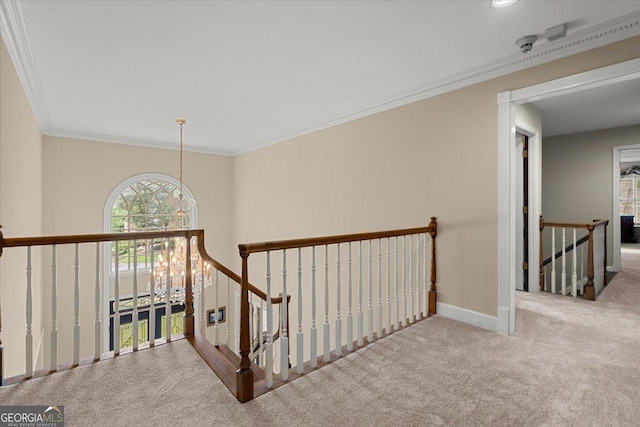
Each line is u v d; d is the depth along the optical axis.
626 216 8.60
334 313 4.44
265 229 5.90
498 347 2.51
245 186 6.49
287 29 2.31
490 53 2.64
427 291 3.30
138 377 2.04
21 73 2.80
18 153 2.81
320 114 4.29
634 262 5.86
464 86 3.04
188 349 2.46
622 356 2.35
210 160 6.63
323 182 4.65
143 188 5.95
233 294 6.75
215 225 6.70
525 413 1.71
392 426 1.62
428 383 2.00
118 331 2.35
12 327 2.46
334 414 1.70
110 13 2.10
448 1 1.99
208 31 2.32
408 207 3.53
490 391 1.92
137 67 2.89
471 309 3.01
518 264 4.27
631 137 4.78
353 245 4.19
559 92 2.52
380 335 2.69
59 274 5.00
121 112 4.17
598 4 2.00
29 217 3.54
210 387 1.95
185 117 4.41
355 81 3.21
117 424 1.61
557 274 5.23
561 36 2.27
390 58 2.73
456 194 3.11
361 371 2.15
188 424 1.62
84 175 5.28
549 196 5.53
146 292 5.75
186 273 2.71
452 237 3.14
